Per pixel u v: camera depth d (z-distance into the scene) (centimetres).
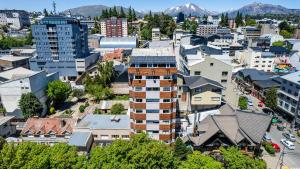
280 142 6247
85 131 6009
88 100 9388
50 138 6047
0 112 7506
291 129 6931
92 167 3362
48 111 8331
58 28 11356
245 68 11269
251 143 5291
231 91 7975
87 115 6700
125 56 15212
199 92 6881
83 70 12025
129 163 3619
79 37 12319
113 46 18400
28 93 7288
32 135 6106
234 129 5575
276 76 9550
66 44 11625
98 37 18788
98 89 9181
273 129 6962
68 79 12156
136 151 3669
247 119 5841
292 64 12581
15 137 6262
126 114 7194
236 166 3550
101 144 6016
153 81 5231
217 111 6844
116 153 3675
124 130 5956
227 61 8781
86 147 5478
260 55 12325
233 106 8081
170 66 5162
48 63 11906
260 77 9712
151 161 3584
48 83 8438
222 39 17900
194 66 7700
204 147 5500
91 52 14725
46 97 8388
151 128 5619
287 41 17062
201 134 5675
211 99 6938
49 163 3431
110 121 6331
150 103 5406
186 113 7244
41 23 11281
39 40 11544
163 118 5509
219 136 5397
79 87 10256
